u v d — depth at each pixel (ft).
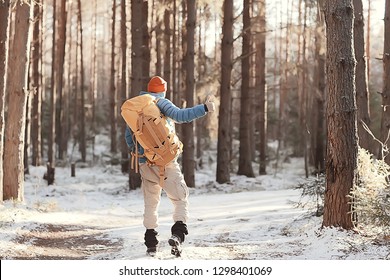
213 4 75.77
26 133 86.94
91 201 57.72
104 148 155.02
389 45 44.39
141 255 24.80
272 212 39.81
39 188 71.41
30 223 33.86
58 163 119.55
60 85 116.37
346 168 27.02
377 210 26.22
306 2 96.73
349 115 26.89
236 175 96.32
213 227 33.53
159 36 85.15
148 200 24.73
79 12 125.49
